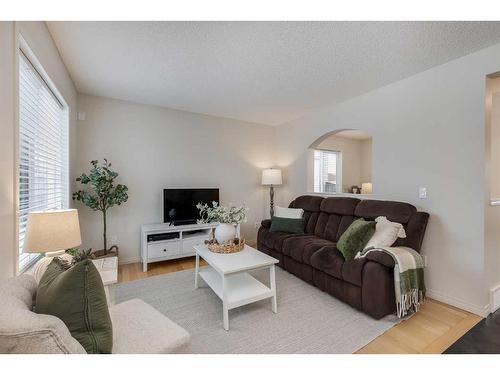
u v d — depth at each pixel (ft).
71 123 9.28
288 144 15.12
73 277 3.12
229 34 6.35
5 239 4.02
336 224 10.30
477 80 7.09
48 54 6.22
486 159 7.00
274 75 8.77
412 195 8.64
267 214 16.06
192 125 13.29
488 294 7.11
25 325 2.43
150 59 7.66
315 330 6.22
